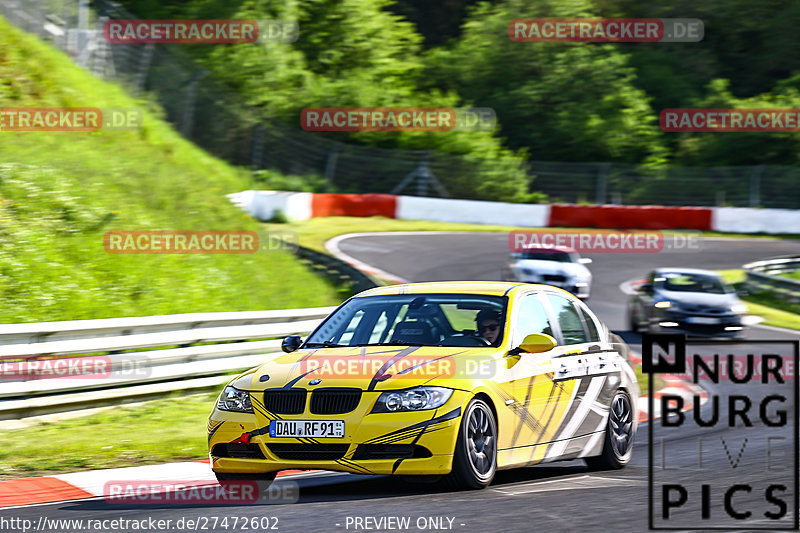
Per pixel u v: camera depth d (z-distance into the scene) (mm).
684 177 158000
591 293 89562
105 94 81938
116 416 35156
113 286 50938
